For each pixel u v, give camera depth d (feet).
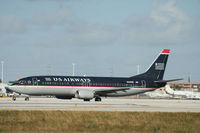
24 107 564.71
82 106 621.31
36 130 351.05
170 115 481.05
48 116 437.58
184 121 437.17
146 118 450.71
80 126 384.06
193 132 362.53
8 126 370.53
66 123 398.21
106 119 433.48
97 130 361.92
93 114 460.55
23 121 406.62
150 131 366.22
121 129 373.20
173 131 368.07
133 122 419.95
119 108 595.88
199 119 454.81
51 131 344.90
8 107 558.15
